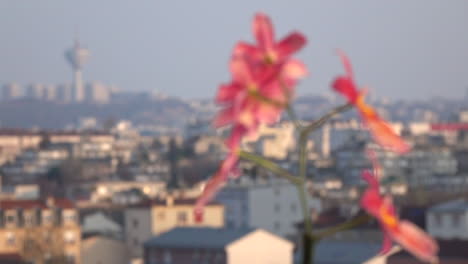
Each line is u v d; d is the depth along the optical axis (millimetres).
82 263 176625
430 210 151875
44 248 169500
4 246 168625
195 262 136375
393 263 101500
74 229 174875
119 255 182375
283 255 134125
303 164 7234
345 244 110938
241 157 6805
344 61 6746
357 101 6703
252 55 6887
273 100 6812
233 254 131500
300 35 6883
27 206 171000
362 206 6598
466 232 149500
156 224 193250
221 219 195000
